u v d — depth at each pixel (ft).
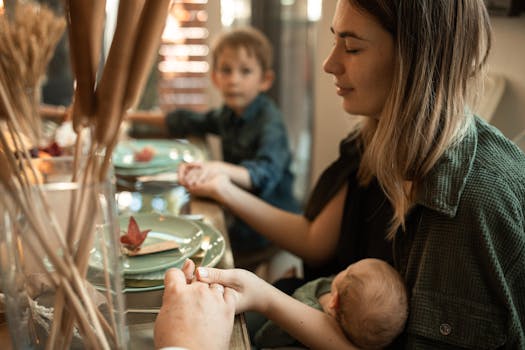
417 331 2.62
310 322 2.81
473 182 2.64
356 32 2.82
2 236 1.87
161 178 4.52
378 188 3.52
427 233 2.74
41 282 1.91
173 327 2.19
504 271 2.56
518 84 4.14
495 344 2.52
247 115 6.14
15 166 1.74
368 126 3.50
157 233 3.20
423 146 2.77
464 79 2.78
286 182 6.10
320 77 6.06
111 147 1.86
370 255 3.49
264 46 6.29
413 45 2.70
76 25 1.71
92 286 1.93
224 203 4.01
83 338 1.92
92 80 1.79
